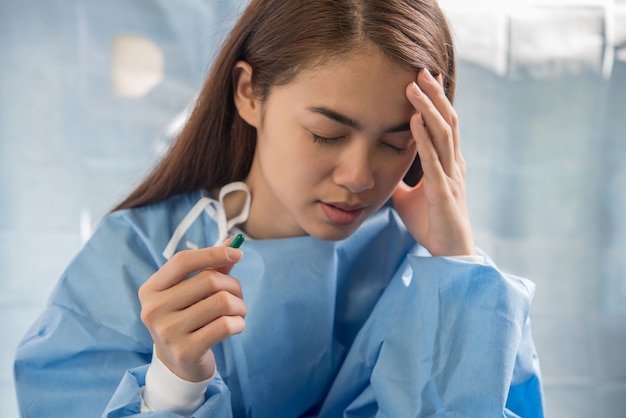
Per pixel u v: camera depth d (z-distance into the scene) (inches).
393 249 39.1
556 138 78.0
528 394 37.2
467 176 78.5
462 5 77.0
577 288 78.2
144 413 30.1
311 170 31.3
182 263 29.6
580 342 77.2
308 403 38.1
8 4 76.5
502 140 78.0
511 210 78.4
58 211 77.9
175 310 29.7
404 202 37.8
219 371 36.4
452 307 33.6
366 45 29.9
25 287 76.9
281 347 36.2
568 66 77.4
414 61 30.7
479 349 32.9
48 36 77.4
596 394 75.8
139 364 35.2
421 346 33.6
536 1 77.0
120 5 78.4
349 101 29.9
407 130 31.8
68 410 34.8
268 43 32.7
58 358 35.2
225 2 79.0
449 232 34.4
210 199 38.3
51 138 77.8
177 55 79.5
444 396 32.7
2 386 73.6
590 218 78.3
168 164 38.6
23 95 77.2
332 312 36.9
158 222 38.0
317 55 30.2
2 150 77.0
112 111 78.8
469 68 77.4
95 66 78.4
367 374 36.4
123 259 36.9
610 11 77.1
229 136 37.8
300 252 35.9
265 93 33.0
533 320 77.7
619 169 78.0
